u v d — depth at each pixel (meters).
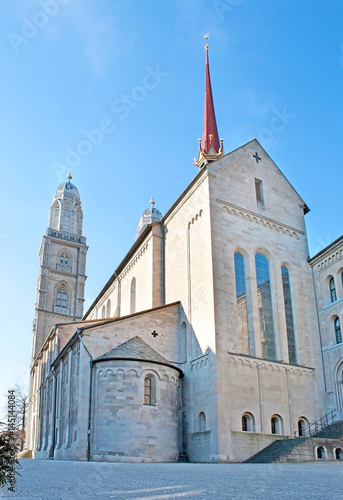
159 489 12.41
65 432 38.78
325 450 30.66
